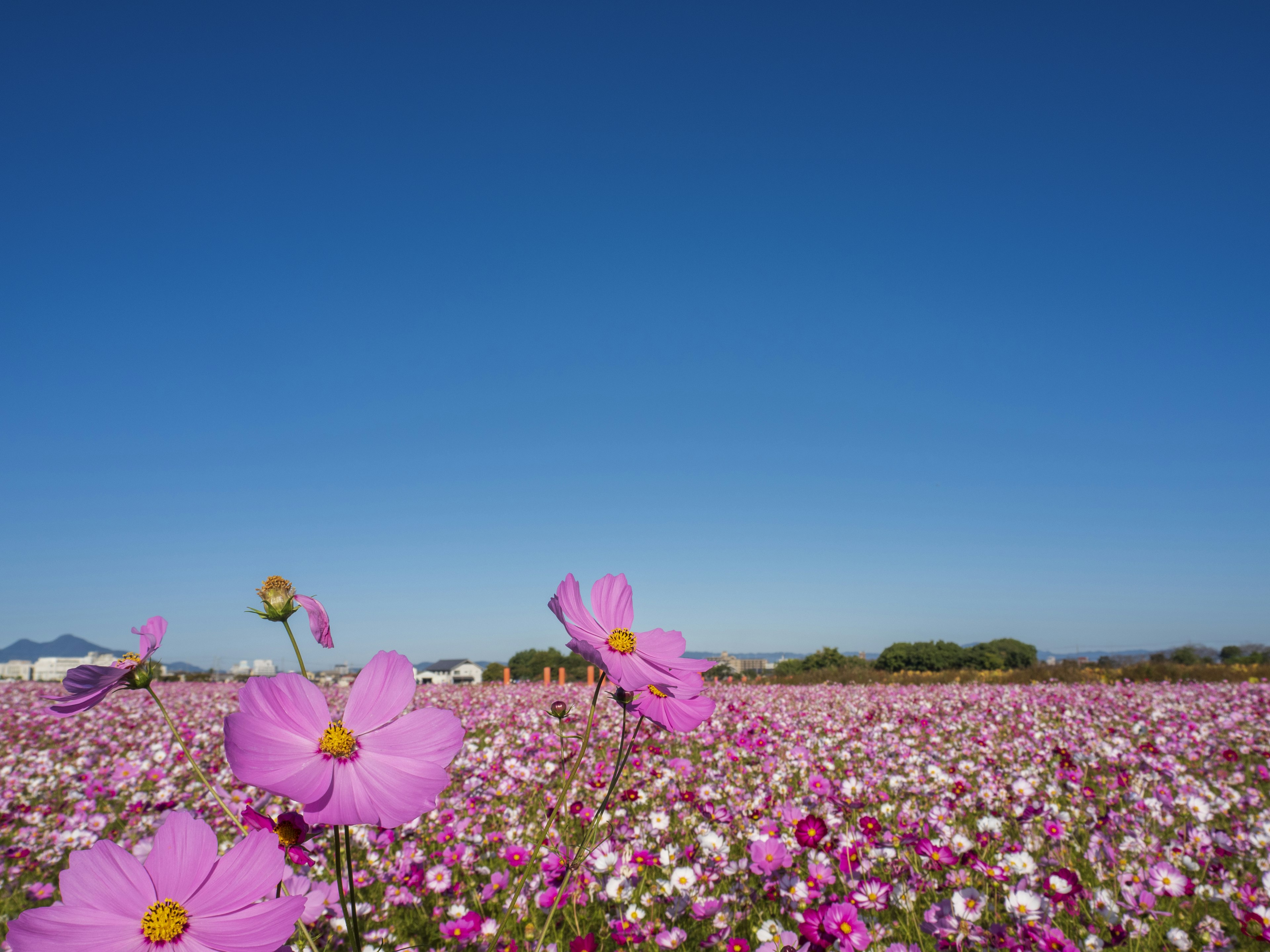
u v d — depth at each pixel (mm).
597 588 1649
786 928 2828
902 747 7105
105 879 1021
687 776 5555
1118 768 5977
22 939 948
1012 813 4629
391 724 1165
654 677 1424
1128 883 3336
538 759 6473
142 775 6516
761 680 28234
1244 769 6566
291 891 1600
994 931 2686
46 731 10266
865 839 3570
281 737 1094
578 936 2855
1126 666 25281
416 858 3992
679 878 3160
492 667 50000
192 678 29578
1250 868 3811
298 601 1204
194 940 999
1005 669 38875
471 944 3023
